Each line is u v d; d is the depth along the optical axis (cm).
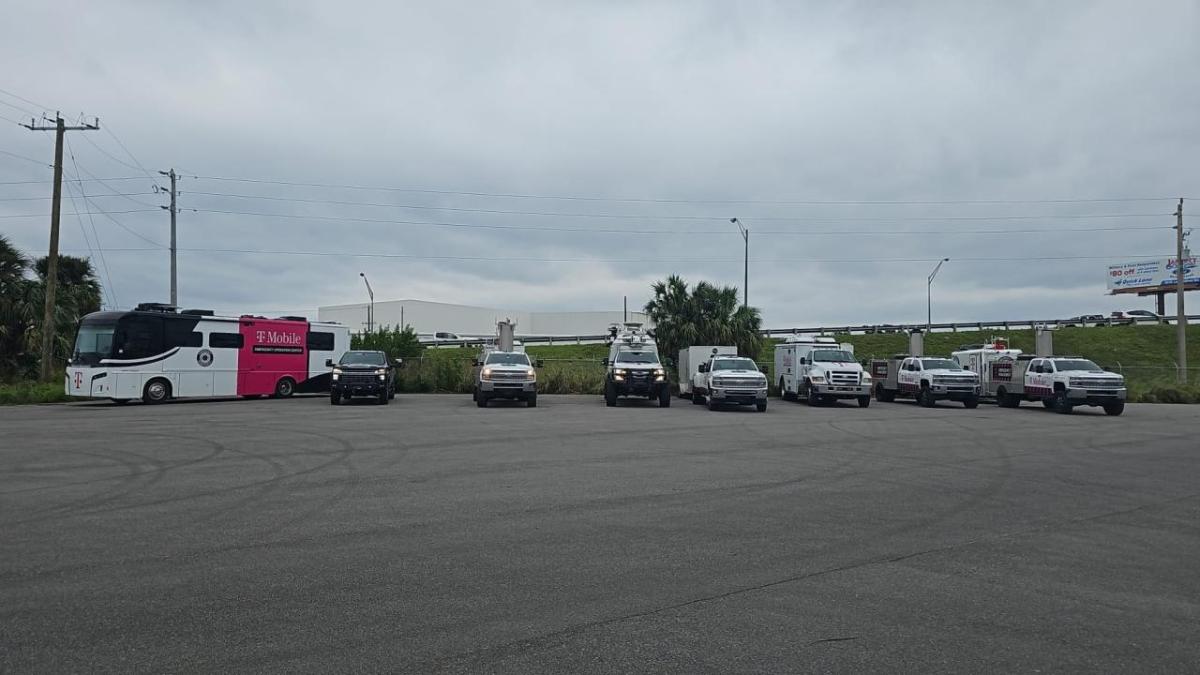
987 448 1593
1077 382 2752
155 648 483
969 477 1197
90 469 1203
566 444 1584
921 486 1107
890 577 650
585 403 3067
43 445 1495
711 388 2733
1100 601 590
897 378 3459
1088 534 816
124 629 516
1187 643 504
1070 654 484
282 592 597
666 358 4038
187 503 943
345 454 1390
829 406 3088
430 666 457
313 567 668
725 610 562
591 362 4206
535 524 841
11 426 1880
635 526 834
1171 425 2231
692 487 1083
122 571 651
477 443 1582
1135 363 5541
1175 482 1167
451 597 587
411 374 3866
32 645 486
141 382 2778
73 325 3588
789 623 536
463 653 477
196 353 2912
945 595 602
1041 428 2095
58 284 3681
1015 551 742
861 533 811
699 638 505
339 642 494
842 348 3222
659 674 448
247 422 2008
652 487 1080
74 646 485
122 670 450
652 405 3002
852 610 564
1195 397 3688
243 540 761
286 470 1203
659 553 722
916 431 1958
